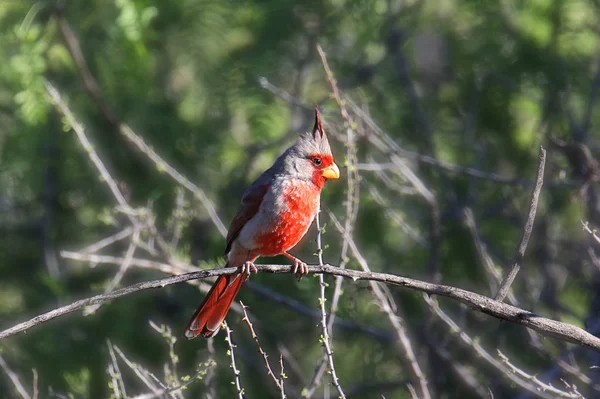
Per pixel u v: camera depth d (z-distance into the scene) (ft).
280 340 40.22
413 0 46.29
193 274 25.81
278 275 41.81
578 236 43.98
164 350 40.83
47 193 45.06
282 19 43.86
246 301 41.57
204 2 42.91
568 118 43.39
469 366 41.22
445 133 45.96
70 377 40.22
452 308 41.42
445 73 46.60
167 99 44.39
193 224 43.70
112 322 41.14
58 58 43.11
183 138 43.62
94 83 42.16
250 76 43.27
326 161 32.14
